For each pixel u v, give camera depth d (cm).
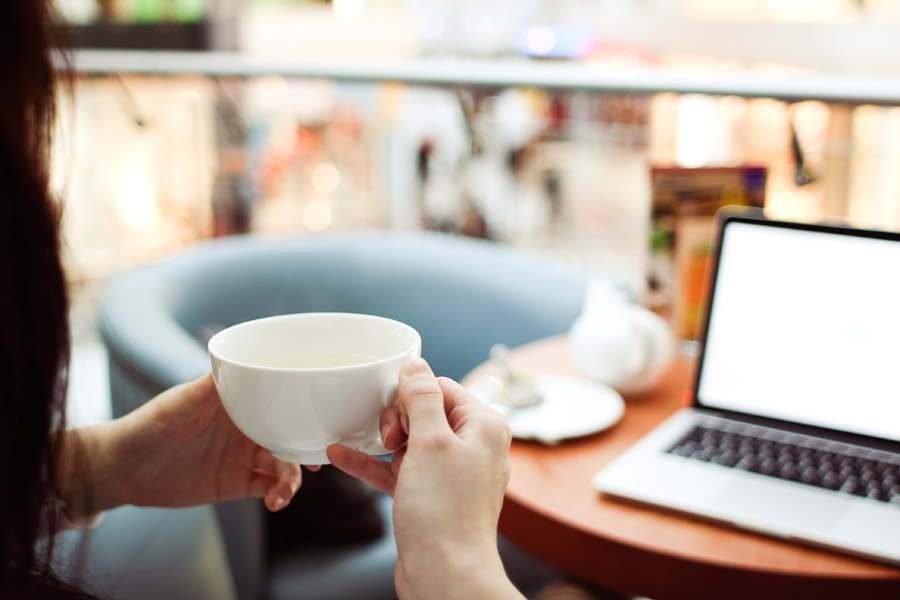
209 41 303
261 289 194
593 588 107
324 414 48
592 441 104
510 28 379
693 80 182
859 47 438
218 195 257
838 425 101
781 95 165
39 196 42
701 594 78
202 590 103
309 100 256
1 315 42
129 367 124
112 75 237
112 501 69
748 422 107
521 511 89
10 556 47
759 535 82
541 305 188
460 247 206
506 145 241
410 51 346
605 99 213
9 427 44
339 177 264
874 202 149
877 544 78
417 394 49
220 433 68
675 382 125
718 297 111
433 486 46
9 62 41
